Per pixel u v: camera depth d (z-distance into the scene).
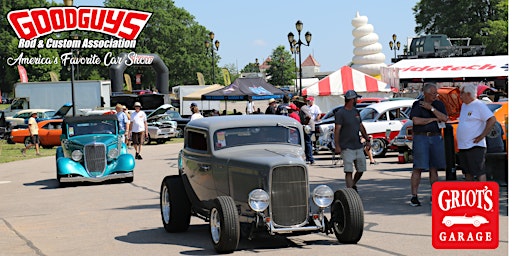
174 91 85.25
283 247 10.67
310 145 24.56
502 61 41.81
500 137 16.27
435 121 13.76
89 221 14.37
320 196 10.43
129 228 13.25
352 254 9.95
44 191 20.59
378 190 16.72
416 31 97.12
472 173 13.55
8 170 28.25
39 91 55.06
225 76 67.56
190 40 133.00
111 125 22.28
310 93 39.56
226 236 10.20
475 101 13.45
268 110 27.44
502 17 85.12
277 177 10.26
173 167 26.33
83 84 54.66
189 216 12.37
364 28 68.81
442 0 94.44
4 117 53.12
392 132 26.19
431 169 13.95
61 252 11.24
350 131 14.88
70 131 21.97
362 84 39.81
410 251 10.00
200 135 11.80
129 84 81.25
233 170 10.88
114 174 21.33
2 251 11.56
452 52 54.81
